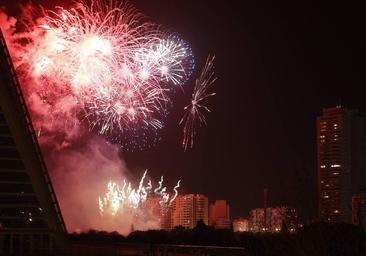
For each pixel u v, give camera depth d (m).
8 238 39.97
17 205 40.28
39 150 40.31
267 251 29.69
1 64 38.41
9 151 40.06
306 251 25.55
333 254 25.00
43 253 38.28
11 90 39.06
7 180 40.16
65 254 38.44
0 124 39.78
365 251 24.97
